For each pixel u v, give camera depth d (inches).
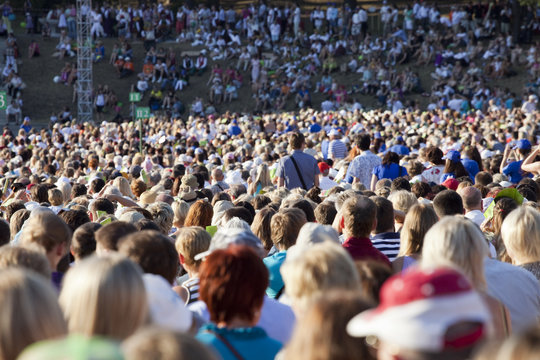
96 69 3309.5
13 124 2984.7
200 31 3472.0
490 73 3016.7
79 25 3088.1
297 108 3100.4
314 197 688.4
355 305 182.5
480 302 175.5
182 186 775.1
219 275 259.4
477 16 3221.0
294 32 3442.4
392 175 787.4
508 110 2314.2
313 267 251.1
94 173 1099.9
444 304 169.8
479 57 3102.9
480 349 157.8
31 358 152.4
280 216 416.8
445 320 169.2
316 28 3462.1
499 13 3198.8
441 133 1667.1
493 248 445.4
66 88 3211.1
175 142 2070.6
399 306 171.6
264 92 3139.8
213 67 3238.2
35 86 3208.7
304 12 3663.9
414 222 379.2
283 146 1459.2
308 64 3257.9
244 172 1099.9
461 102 2832.2
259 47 3294.8
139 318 219.0
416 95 3024.1
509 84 2974.9
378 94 3016.7
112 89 3159.5
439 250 303.1
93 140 2153.1
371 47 3272.6
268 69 3275.1
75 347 153.2
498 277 336.2
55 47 3398.1
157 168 1369.3
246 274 259.9
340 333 177.5
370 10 3531.0
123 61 3282.5
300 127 2167.8
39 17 3636.8
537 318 333.1
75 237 398.0
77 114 3134.8
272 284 381.4
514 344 143.9
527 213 362.9
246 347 253.6
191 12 3489.2
